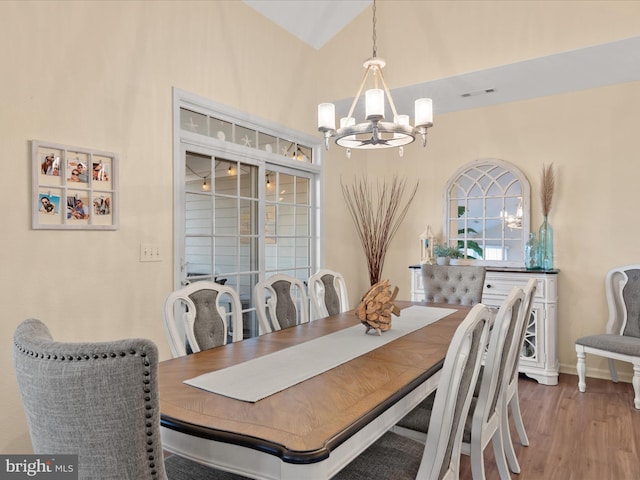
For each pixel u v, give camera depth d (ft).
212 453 3.98
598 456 8.31
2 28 7.06
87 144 8.20
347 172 16.56
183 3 10.19
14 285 7.16
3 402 6.99
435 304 10.98
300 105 14.01
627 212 12.73
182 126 10.36
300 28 13.69
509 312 6.26
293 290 14.26
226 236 11.64
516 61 11.32
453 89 13.26
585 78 12.41
